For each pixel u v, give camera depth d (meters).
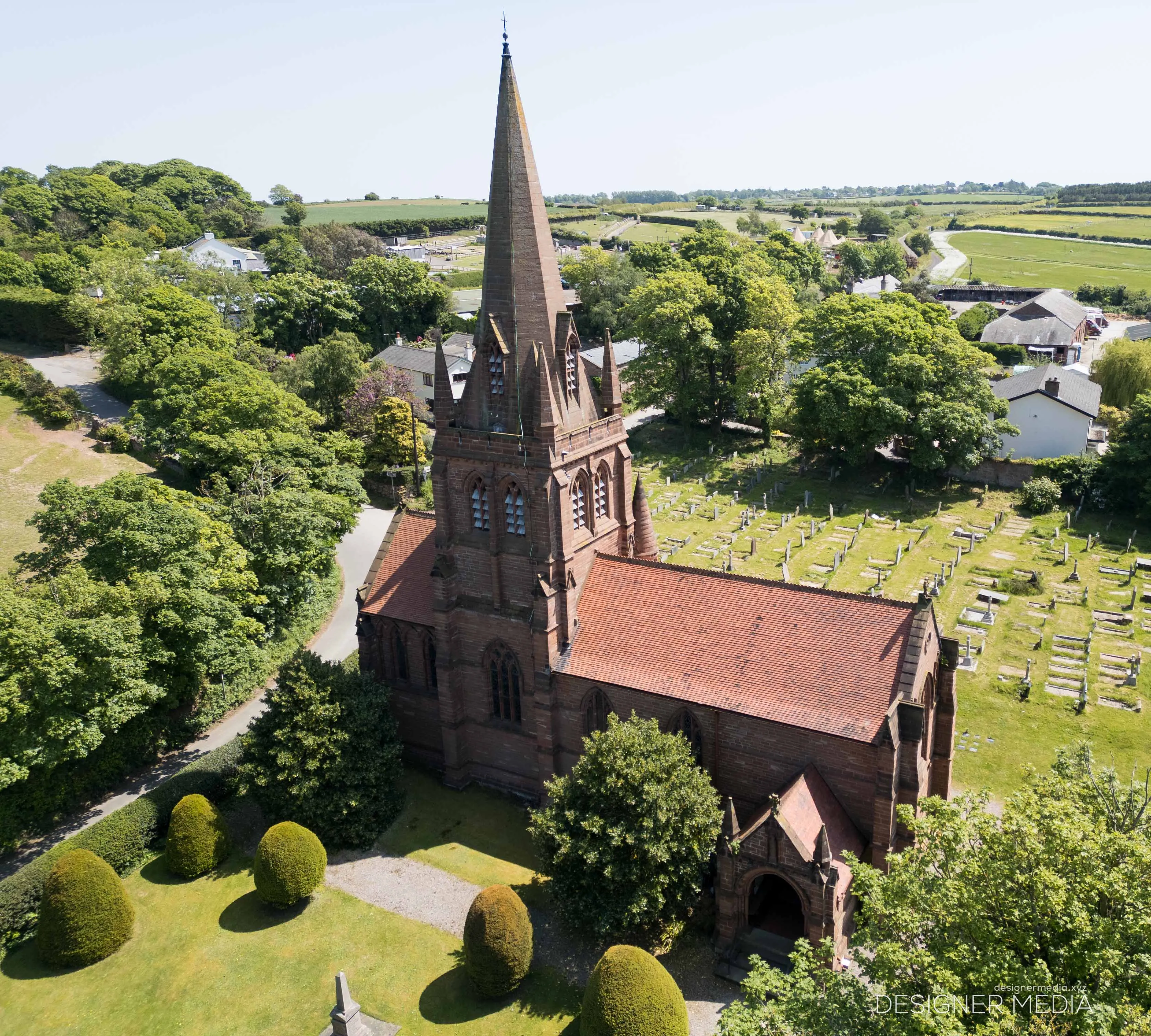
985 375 113.00
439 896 46.44
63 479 57.81
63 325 149.12
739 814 45.97
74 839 47.25
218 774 54.16
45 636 46.66
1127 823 33.16
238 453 82.50
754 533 95.25
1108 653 67.38
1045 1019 25.02
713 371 127.69
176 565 56.00
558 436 45.47
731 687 44.53
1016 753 56.34
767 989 30.34
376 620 56.91
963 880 29.77
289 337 164.25
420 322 181.88
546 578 47.44
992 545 88.88
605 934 41.78
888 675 41.34
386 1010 39.53
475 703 53.53
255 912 45.84
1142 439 93.19
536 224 44.25
